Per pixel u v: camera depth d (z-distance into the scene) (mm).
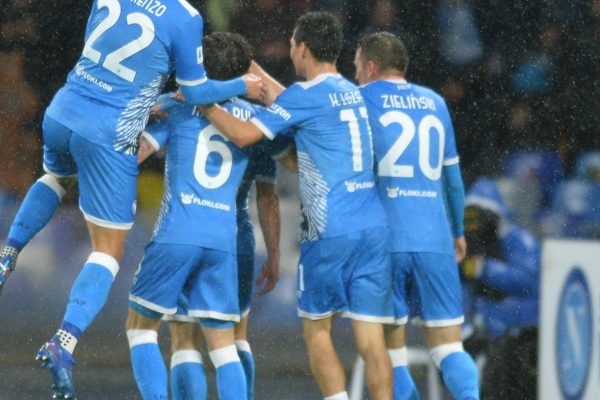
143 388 16297
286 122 16516
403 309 17391
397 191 17219
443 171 18172
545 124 27484
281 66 27500
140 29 15617
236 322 16750
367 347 16750
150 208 24594
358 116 16875
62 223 24062
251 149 16953
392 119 17266
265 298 23969
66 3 26797
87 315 15367
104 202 15734
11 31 26625
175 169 16438
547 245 20938
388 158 17203
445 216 17547
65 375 14766
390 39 17781
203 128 16484
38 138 26156
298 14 27578
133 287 16484
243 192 17797
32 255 23859
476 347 22906
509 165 27172
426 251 17125
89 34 15945
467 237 23797
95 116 15586
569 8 28094
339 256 16609
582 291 20703
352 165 16750
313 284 16797
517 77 27859
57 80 26625
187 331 16984
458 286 17516
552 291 20859
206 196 16375
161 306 16266
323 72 16969
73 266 24016
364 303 16781
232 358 16547
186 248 16125
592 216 26188
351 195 16703
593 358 20531
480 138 27500
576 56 27906
